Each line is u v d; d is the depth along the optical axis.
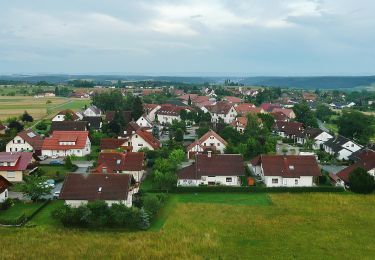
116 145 120.88
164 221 66.50
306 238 59.62
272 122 170.50
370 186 82.75
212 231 61.88
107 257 52.38
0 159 90.06
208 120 193.75
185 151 122.12
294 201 78.25
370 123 159.50
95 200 66.75
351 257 53.41
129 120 179.38
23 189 76.25
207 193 84.62
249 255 53.72
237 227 63.84
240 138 133.38
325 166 112.44
